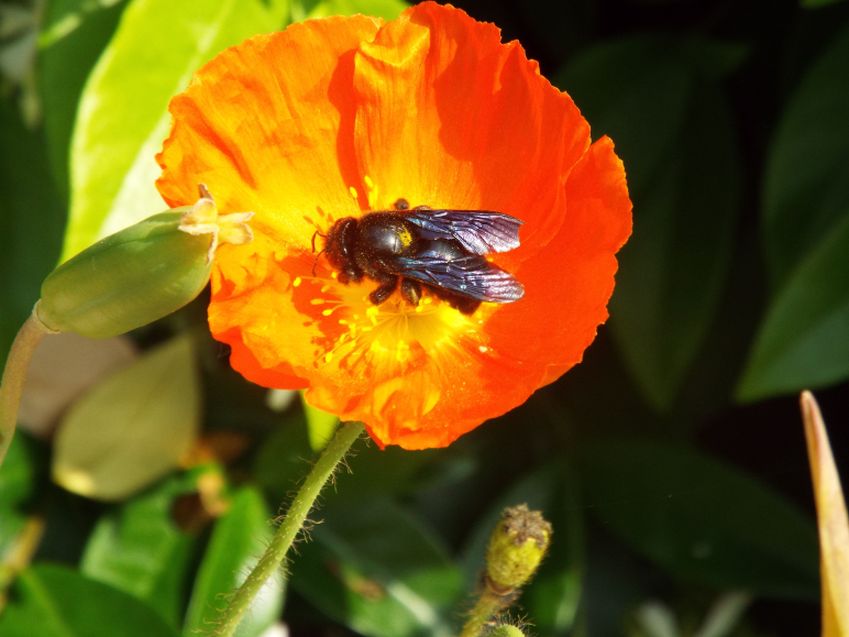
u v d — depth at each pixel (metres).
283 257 0.16
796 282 0.19
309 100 0.16
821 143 0.20
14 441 0.21
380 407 0.15
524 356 0.16
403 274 0.16
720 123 0.21
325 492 0.21
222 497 0.21
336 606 0.21
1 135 0.21
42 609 0.20
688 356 0.21
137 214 0.16
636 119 0.21
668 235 0.21
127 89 0.16
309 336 0.16
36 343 0.14
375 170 0.17
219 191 0.16
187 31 0.17
